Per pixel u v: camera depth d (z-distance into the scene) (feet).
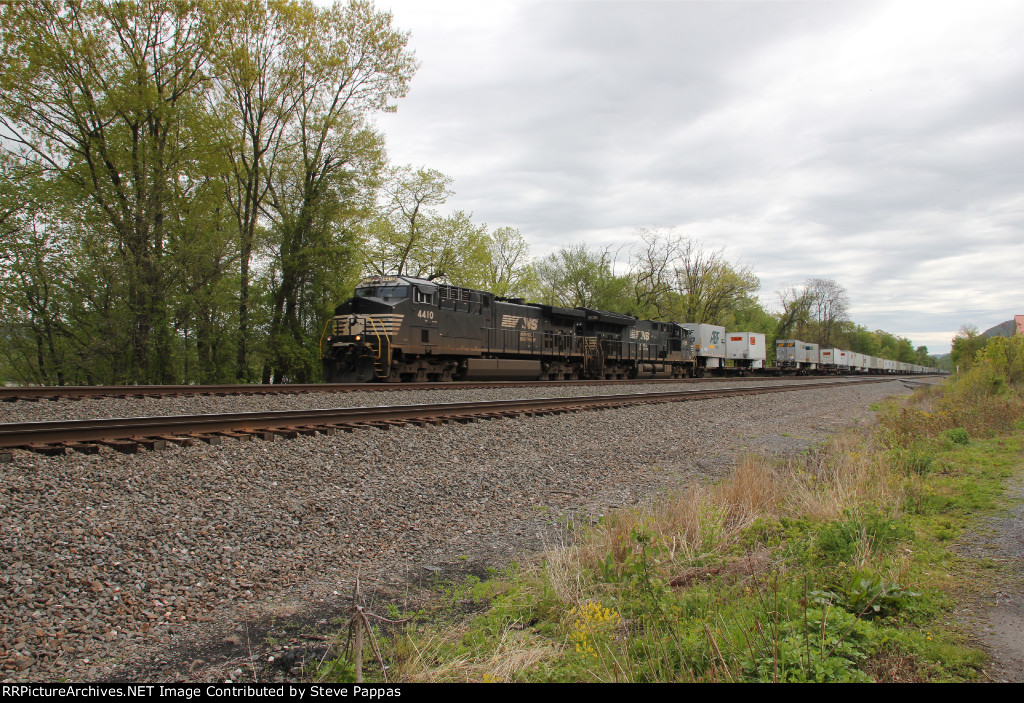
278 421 35.14
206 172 89.86
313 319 106.01
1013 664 12.68
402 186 129.90
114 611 15.84
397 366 78.48
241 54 87.61
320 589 18.48
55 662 13.78
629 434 45.62
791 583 16.72
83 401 46.78
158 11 82.58
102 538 18.58
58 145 82.53
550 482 31.89
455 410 44.73
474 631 16.01
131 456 26.09
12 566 16.39
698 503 24.31
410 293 78.13
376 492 26.45
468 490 28.73
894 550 19.51
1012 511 23.36
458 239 139.23
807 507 25.05
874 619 14.96
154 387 54.03
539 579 19.20
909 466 31.45
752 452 40.91
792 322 294.05
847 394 102.01
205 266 86.74
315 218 102.17
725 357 177.17
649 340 132.26
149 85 81.97
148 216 82.48
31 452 25.68
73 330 86.17
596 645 14.08
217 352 95.30
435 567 20.89
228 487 24.03
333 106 101.24
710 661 13.08
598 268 194.70
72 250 80.48
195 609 16.61
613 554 20.13
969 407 58.80
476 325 87.92
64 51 76.79
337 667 13.91
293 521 22.41
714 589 17.24
